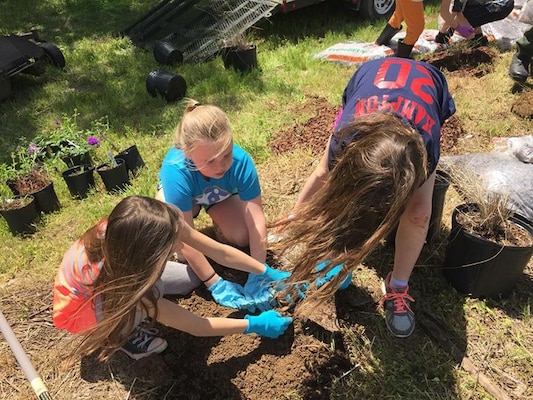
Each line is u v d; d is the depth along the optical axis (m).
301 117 4.26
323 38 5.95
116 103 4.74
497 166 3.39
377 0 6.43
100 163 3.85
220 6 6.14
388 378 2.33
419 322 2.58
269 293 2.57
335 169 1.79
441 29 5.30
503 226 2.62
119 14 7.18
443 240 2.99
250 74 5.04
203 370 2.35
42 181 3.46
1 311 2.67
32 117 4.63
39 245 3.18
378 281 2.79
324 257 1.84
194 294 2.70
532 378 2.32
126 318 1.91
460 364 2.38
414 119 1.97
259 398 2.24
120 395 2.29
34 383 2.15
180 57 5.52
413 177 1.70
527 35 4.33
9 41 5.07
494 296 2.65
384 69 2.21
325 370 2.36
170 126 4.34
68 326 2.24
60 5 7.54
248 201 2.70
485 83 4.60
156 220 1.85
